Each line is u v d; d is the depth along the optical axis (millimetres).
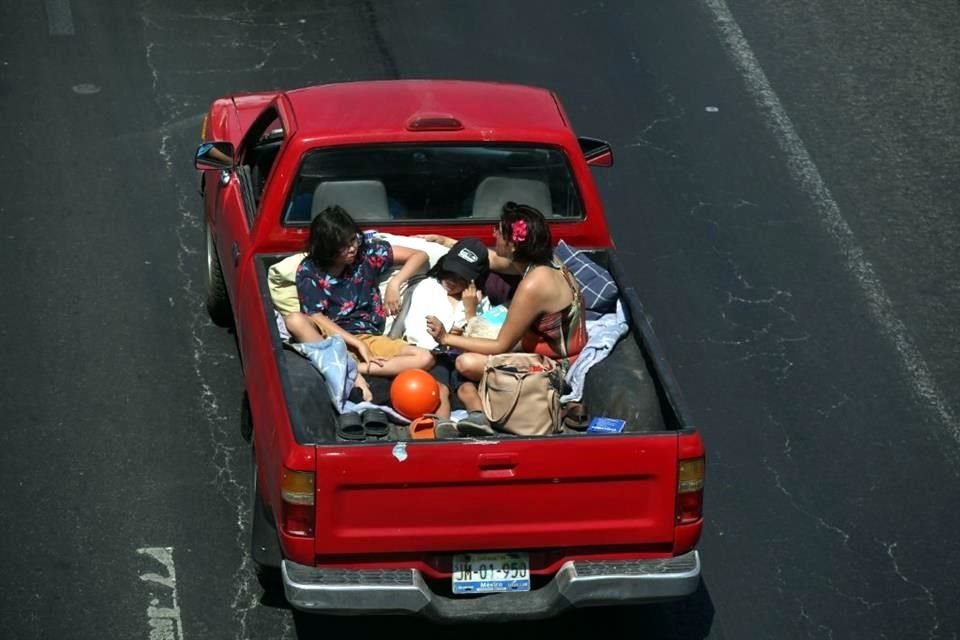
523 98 25875
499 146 24312
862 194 36094
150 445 26219
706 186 35906
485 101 25453
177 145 36219
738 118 38969
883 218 35188
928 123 39344
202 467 25781
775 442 27516
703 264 32875
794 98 40125
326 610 19344
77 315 29719
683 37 42844
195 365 28562
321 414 20953
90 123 36875
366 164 24156
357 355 23125
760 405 28516
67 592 22719
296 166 23781
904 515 25875
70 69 39281
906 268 33344
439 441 18875
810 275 32812
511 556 19953
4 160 34969
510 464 19062
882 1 45688
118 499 24828
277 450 19625
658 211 34750
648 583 19812
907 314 31703
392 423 21609
